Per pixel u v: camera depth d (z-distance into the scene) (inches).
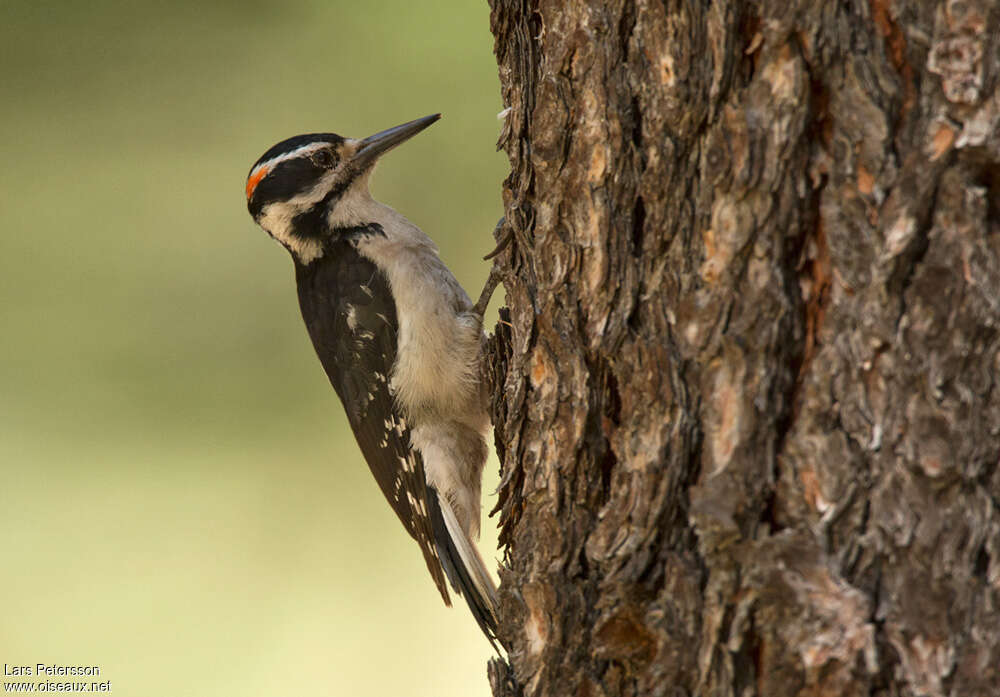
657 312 211.2
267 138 729.6
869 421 186.4
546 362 232.8
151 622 542.0
